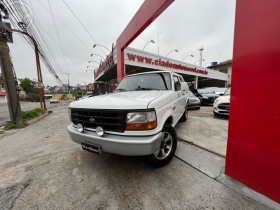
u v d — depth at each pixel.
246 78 1.49
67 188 1.72
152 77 3.06
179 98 3.12
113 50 9.91
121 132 1.65
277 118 1.29
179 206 1.40
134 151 1.54
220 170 1.93
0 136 4.18
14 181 1.90
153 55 11.42
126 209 1.39
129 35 5.57
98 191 1.65
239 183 1.65
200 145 2.73
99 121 1.79
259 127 1.43
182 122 4.57
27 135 4.16
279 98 1.26
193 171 1.95
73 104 2.13
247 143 1.54
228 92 5.68
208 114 6.04
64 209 1.42
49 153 2.77
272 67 1.28
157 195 1.55
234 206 1.37
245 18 1.44
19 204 1.50
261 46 1.34
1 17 4.94
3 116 9.42
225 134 3.36
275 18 1.22
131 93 2.45
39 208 1.44
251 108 1.48
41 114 7.48
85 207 1.43
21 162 2.45
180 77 4.11
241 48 1.51
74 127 2.17
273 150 1.35
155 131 1.66
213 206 1.38
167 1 3.41
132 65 10.10
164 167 2.07
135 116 1.59
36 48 8.70
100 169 2.10
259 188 1.48
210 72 18.89
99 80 22.25
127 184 1.74
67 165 2.26
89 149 1.85
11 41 5.23
